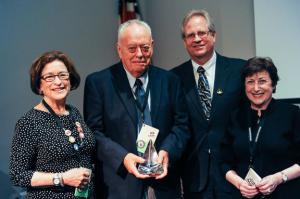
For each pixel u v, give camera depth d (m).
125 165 2.09
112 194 2.18
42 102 2.06
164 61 4.37
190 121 2.51
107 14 4.41
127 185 2.15
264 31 3.16
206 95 2.52
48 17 3.86
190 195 2.53
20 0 3.66
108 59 4.44
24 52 3.68
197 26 2.46
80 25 4.14
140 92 2.24
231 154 2.33
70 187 1.97
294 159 2.21
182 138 2.28
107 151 2.12
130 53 2.12
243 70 2.25
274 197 2.15
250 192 2.12
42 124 1.96
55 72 2.00
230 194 2.40
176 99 2.34
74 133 2.04
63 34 3.99
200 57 2.52
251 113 2.27
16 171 1.89
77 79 2.15
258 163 2.18
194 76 2.59
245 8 3.29
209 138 2.46
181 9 4.03
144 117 2.21
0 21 3.53
